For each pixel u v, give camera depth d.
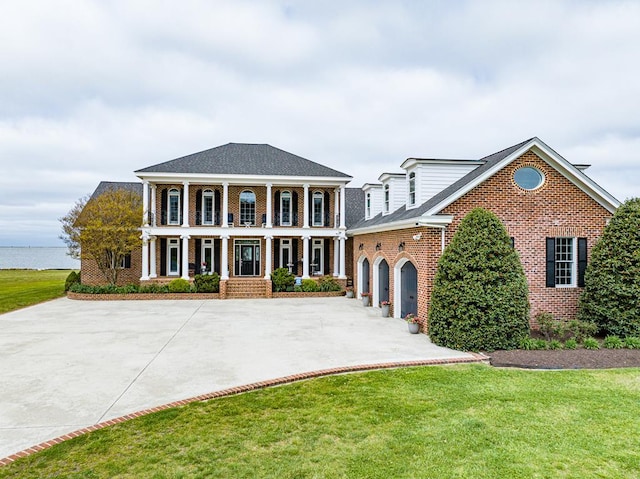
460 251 10.85
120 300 20.72
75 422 6.13
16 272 53.34
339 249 25.89
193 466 4.79
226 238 23.56
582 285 13.22
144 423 5.99
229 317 15.65
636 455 5.05
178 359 9.57
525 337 10.48
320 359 9.51
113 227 21.64
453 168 15.08
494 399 6.91
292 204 26.70
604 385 7.63
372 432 5.67
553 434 5.60
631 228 11.17
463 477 4.56
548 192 13.15
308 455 5.04
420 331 12.86
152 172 23.16
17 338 11.93
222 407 6.61
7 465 4.84
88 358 9.70
